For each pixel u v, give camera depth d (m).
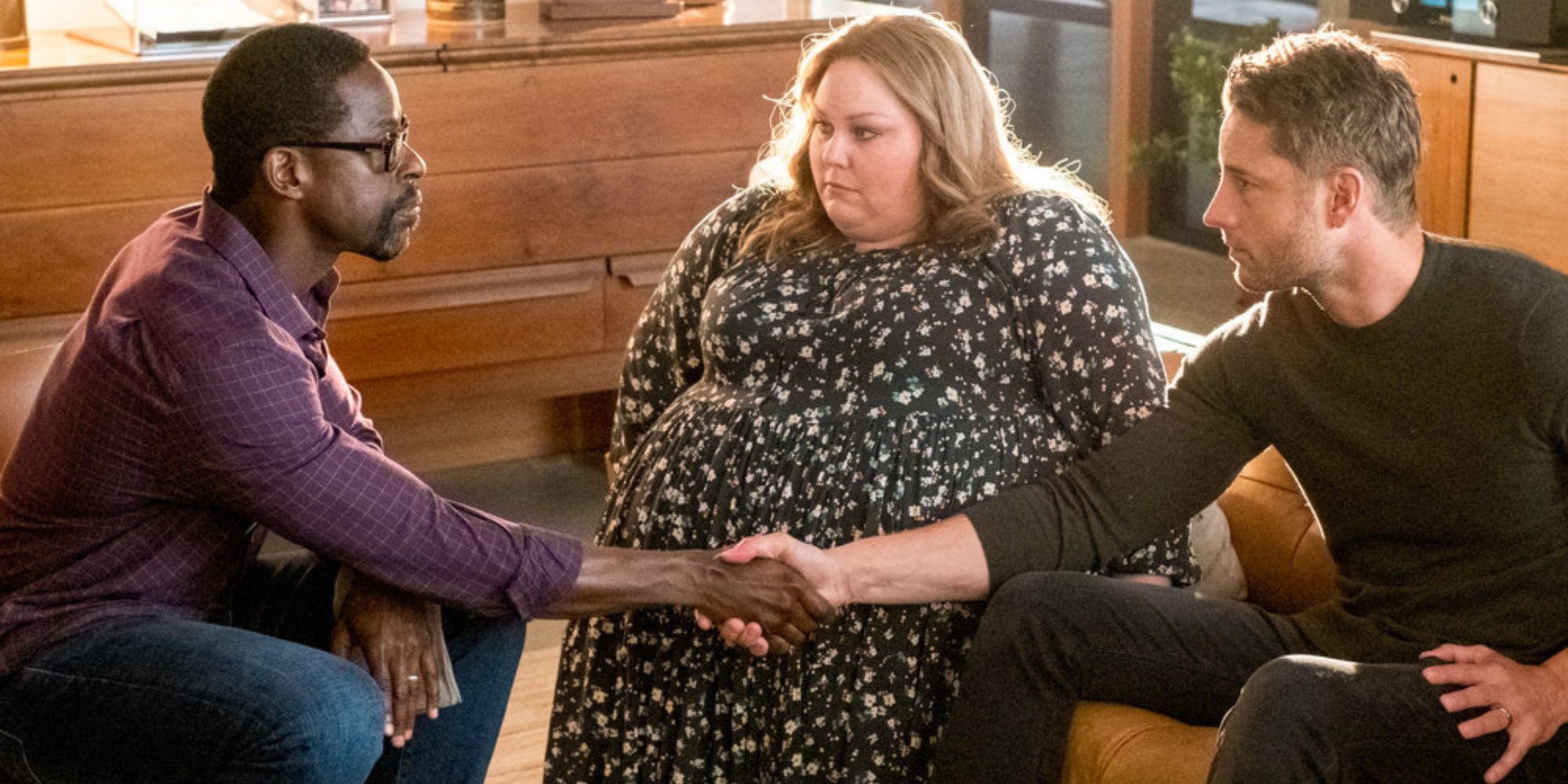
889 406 2.22
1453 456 1.85
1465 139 3.64
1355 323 1.90
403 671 2.07
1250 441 2.06
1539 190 3.47
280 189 1.99
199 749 1.90
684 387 2.58
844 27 2.39
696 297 2.53
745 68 3.71
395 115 2.04
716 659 2.23
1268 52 1.90
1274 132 1.85
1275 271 1.89
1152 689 1.98
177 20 3.29
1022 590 2.01
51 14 3.56
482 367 3.68
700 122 3.71
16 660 1.98
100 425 1.93
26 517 2.01
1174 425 2.08
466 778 2.22
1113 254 2.27
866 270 2.32
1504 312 1.82
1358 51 1.86
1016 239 2.26
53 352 2.41
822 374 2.27
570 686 2.39
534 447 4.20
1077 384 2.21
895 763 2.16
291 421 1.93
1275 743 1.72
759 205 2.51
